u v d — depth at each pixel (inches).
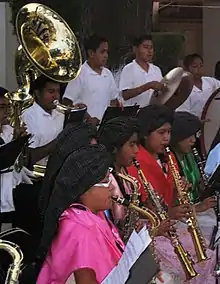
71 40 195.0
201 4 335.0
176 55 322.7
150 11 309.4
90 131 127.1
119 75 275.0
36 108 195.3
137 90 247.4
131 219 132.5
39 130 194.9
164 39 322.3
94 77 236.2
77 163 106.8
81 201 107.7
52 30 193.0
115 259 106.0
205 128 251.6
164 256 148.0
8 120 182.9
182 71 246.8
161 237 149.2
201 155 237.9
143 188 144.6
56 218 104.8
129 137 141.0
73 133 124.5
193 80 259.3
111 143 139.6
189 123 181.5
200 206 161.3
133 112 163.6
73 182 105.7
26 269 135.1
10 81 273.3
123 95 250.4
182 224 159.0
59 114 200.2
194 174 183.6
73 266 102.1
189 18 331.3
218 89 258.5
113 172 135.6
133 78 253.9
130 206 131.7
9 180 158.6
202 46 336.5
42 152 174.4
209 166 189.3
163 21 329.4
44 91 194.7
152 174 156.2
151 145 161.3
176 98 247.3
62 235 103.9
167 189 160.2
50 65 190.7
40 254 107.2
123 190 135.6
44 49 190.4
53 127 198.1
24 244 142.1
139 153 156.3
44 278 105.3
